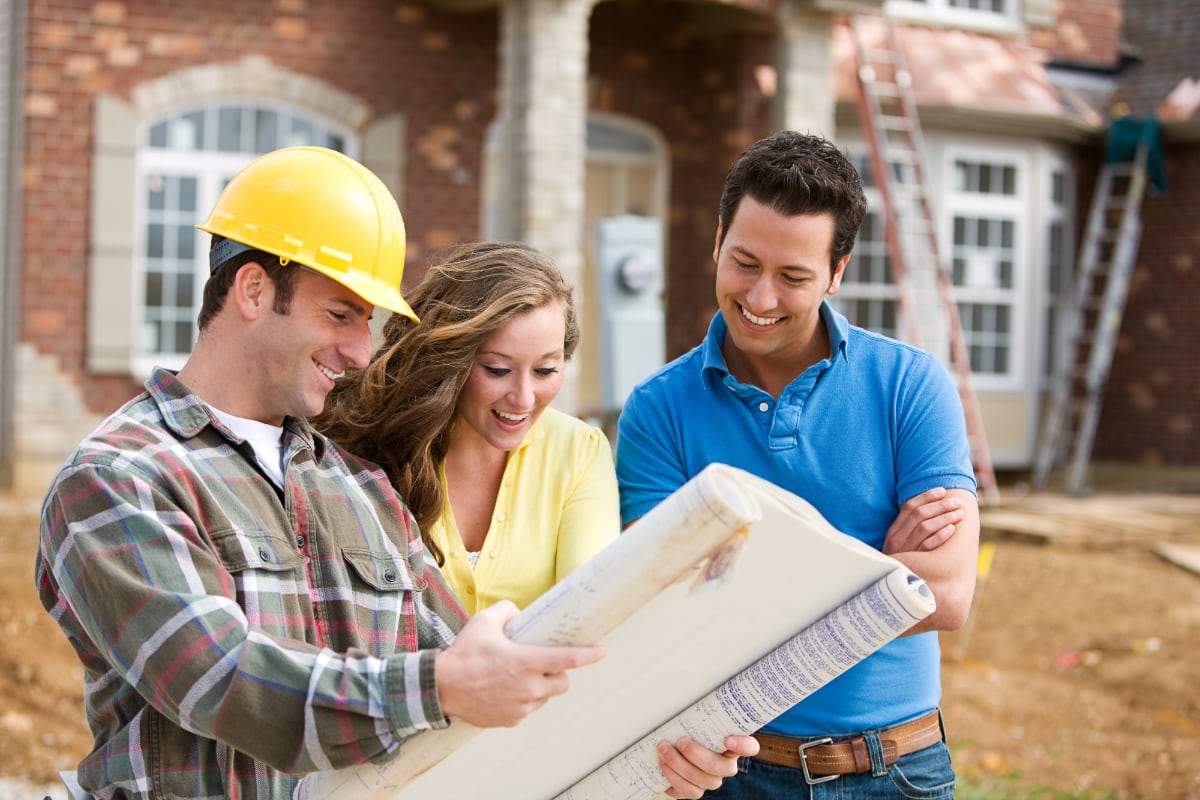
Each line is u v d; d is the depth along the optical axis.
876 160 10.22
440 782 1.72
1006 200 11.73
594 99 10.39
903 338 11.00
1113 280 11.61
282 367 1.82
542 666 1.52
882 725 2.28
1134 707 5.82
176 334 9.30
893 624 1.62
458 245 2.31
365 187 1.87
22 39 8.89
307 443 1.94
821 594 1.65
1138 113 12.02
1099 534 8.59
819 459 2.32
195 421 1.80
